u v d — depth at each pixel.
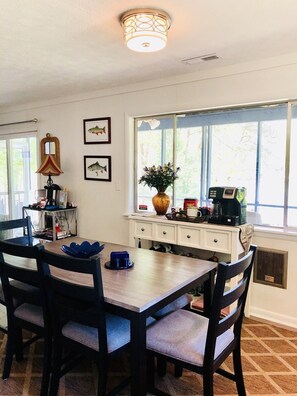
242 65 2.90
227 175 3.33
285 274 2.86
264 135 3.07
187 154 3.53
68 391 1.96
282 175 2.96
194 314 1.96
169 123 3.59
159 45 2.06
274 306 2.93
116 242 4.05
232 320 1.66
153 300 1.59
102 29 2.17
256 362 2.29
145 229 3.38
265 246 2.95
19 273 1.87
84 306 1.67
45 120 4.65
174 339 1.67
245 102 2.93
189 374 2.15
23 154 5.14
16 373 2.14
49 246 2.58
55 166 4.30
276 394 1.96
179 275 1.94
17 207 5.41
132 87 3.66
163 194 3.45
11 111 5.10
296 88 2.67
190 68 3.05
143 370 1.56
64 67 3.02
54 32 2.22
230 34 2.26
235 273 1.52
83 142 4.23
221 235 2.84
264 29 2.18
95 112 4.06
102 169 4.08
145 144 3.79
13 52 2.61
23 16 1.97
